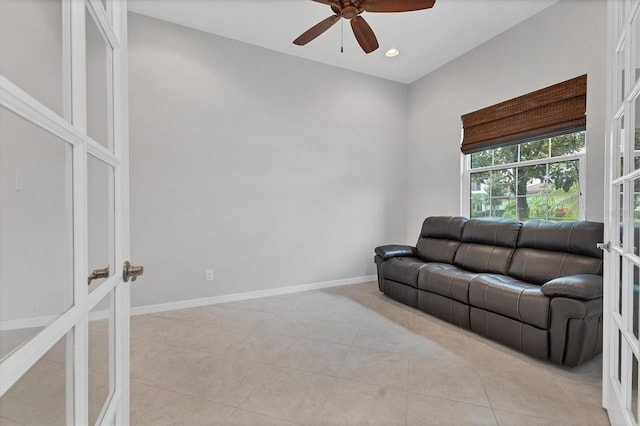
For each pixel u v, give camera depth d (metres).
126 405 0.87
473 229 3.22
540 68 2.94
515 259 2.76
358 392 1.74
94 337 0.66
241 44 3.45
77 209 0.54
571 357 1.92
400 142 4.58
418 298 3.10
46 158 0.46
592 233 2.29
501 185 3.43
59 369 0.50
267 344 2.36
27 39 0.42
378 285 3.85
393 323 2.79
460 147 3.81
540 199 3.05
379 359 2.12
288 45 3.53
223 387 1.79
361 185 4.28
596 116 2.54
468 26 3.16
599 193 2.54
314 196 3.93
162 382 1.84
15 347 0.39
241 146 3.46
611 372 1.49
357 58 3.84
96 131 0.69
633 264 1.21
